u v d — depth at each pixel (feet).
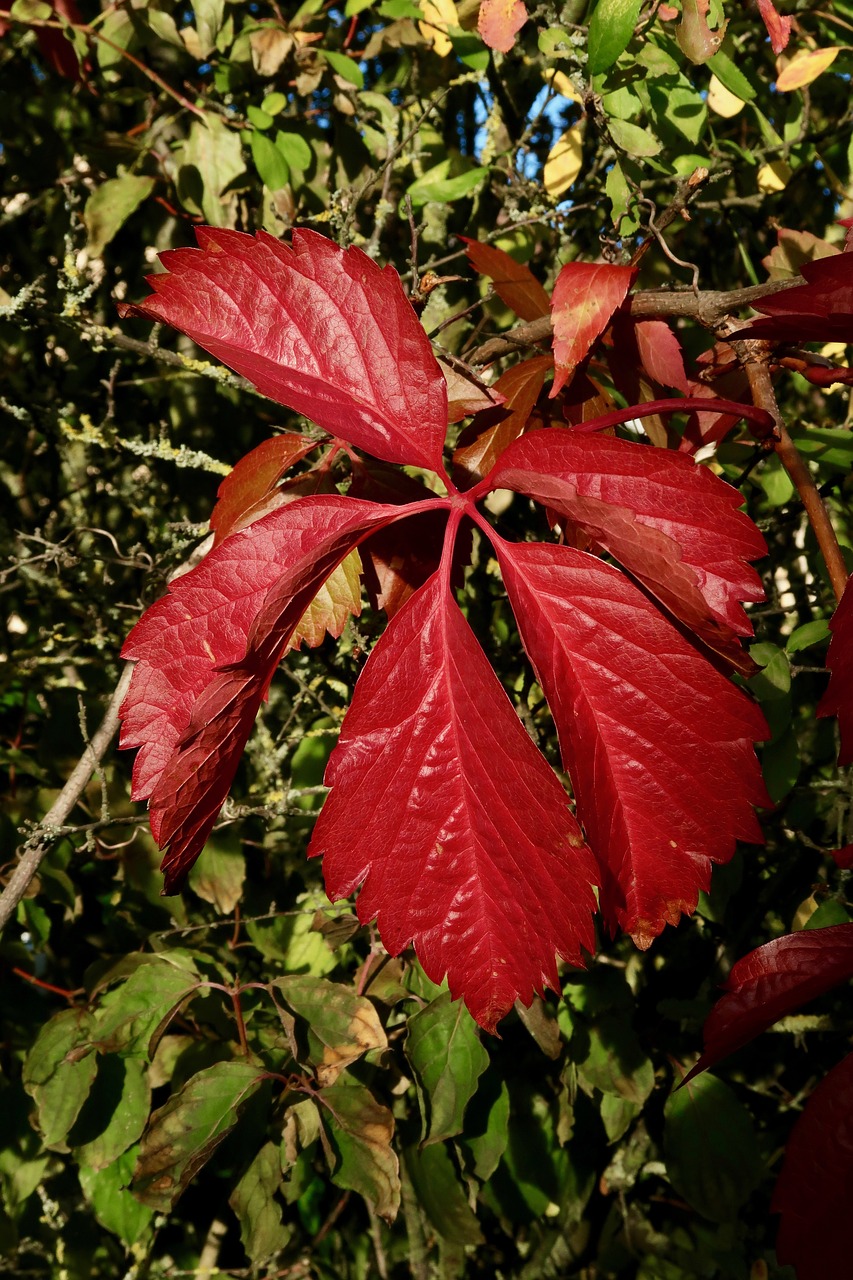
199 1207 2.51
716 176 1.79
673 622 1.01
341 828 1.01
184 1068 1.87
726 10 1.96
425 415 1.09
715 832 1.01
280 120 2.19
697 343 1.84
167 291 1.12
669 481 1.04
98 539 2.62
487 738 1.02
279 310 1.11
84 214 2.20
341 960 2.13
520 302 1.45
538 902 1.01
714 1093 1.85
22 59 2.73
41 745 2.22
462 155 2.24
